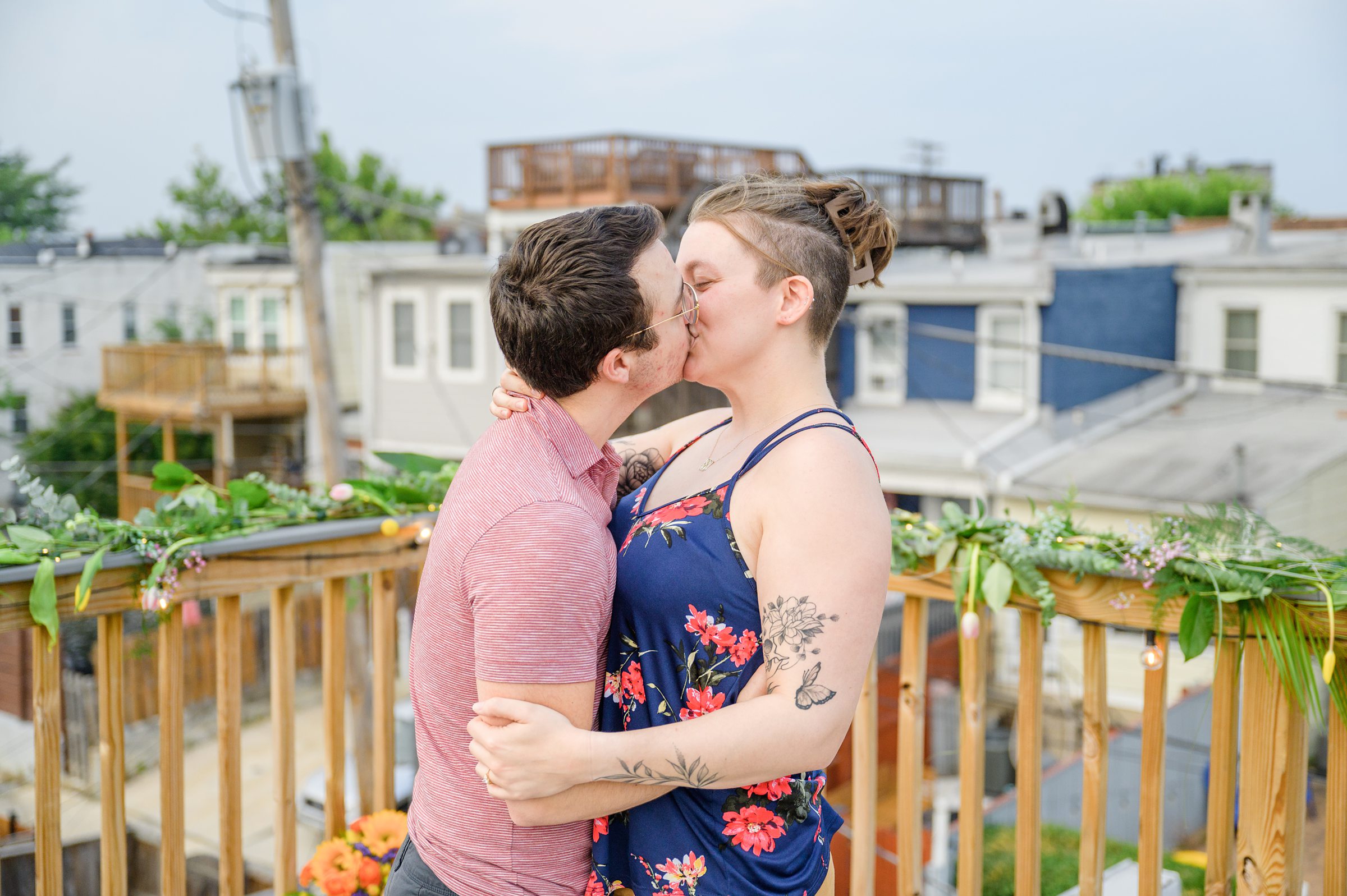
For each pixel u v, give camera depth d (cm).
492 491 139
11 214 4416
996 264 1853
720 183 156
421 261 2039
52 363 2414
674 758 135
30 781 1036
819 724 136
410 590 1254
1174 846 771
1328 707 188
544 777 133
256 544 213
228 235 4200
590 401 145
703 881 150
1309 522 1312
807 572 138
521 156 1888
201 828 927
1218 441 1461
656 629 148
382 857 231
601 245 138
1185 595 191
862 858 233
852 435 146
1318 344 1602
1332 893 190
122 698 207
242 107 969
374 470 263
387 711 243
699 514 149
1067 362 1566
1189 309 1722
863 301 1702
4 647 1236
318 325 1009
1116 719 1162
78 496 2156
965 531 208
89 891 552
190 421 2103
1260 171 4638
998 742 1005
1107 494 1311
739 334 149
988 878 621
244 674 1295
